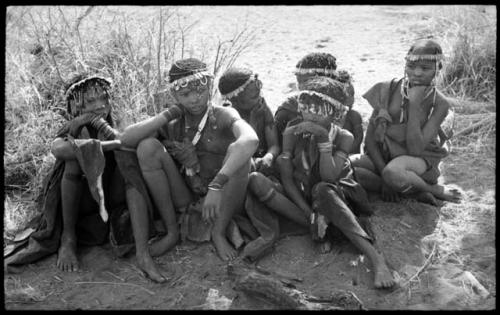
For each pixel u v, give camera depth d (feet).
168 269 12.86
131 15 21.65
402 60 21.04
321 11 25.84
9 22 19.94
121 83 17.72
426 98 13.98
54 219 13.28
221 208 13.02
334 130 13.39
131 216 12.98
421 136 13.99
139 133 12.85
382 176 14.24
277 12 25.48
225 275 12.64
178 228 13.46
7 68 18.15
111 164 13.41
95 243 13.55
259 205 13.38
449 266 12.90
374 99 14.42
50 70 18.47
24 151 16.51
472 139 17.37
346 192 13.32
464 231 13.82
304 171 13.44
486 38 20.45
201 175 13.48
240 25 23.79
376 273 12.37
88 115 13.06
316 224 12.94
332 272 12.70
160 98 17.66
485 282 12.61
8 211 14.85
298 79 14.24
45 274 12.89
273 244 13.20
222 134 13.35
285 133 13.52
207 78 12.91
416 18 24.43
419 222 14.02
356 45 22.41
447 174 15.97
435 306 11.98
